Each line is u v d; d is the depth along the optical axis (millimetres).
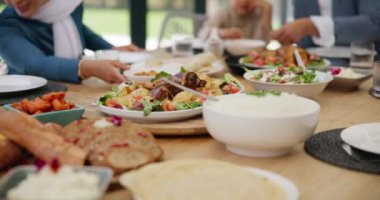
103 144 950
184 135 1222
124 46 2549
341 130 1235
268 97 1087
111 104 1308
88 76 1829
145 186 803
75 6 2367
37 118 1186
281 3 5285
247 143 1033
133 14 3914
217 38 2494
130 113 1235
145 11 3936
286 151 1089
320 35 2584
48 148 927
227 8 3344
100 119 1070
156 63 1994
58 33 2303
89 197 669
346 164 1021
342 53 2482
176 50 2393
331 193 908
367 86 1852
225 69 2121
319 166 1028
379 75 1682
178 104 1282
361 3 2760
